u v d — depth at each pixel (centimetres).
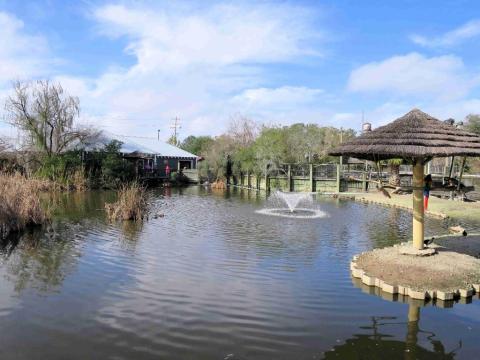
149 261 968
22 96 3234
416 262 856
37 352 532
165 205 2144
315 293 758
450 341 580
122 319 636
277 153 3378
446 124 930
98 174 3272
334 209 2005
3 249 1088
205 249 1094
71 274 866
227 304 701
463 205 2014
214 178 4003
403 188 923
